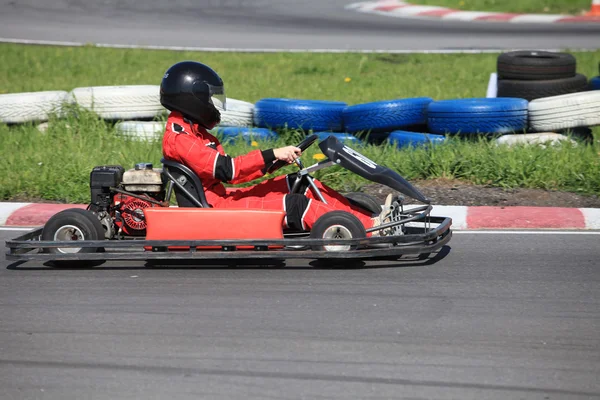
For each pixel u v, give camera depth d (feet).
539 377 41.32
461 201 78.28
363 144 92.17
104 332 48.01
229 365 43.16
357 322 49.06
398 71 164.25
